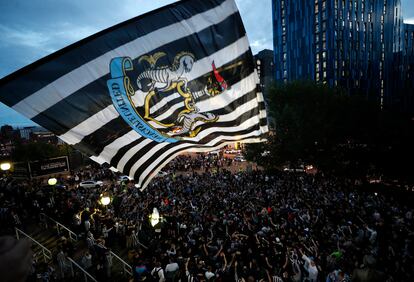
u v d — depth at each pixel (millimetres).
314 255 10289
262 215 14375
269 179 27156
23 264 753
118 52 3287
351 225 13031
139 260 9281
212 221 13609
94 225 13203
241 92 3951
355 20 70250
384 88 82188
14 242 792
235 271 8969
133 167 3484
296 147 27969
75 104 3037
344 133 29797
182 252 10578
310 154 30766
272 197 18891
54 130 2928
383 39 79562
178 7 3686
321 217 14430
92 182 31156
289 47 77125
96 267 10164
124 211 16547
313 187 22312
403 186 26875
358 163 29438
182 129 3717
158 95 3506
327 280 8469
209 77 3777
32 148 46188
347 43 68750
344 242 11305
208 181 26125
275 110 31906
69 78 3018
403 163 26312
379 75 79500
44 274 8922
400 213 15531
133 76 3357
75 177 33375
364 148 29125
